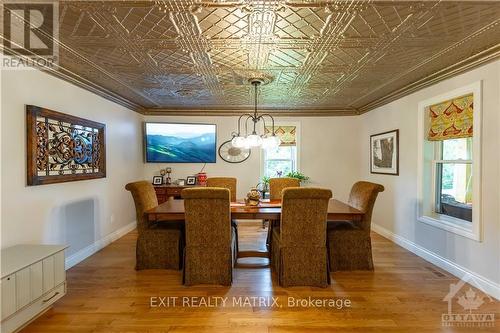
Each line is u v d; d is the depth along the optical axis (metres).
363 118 5.28
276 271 3.04
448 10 1.84
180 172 5.44
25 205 2.55
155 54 2.58
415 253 3.64
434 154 3.45
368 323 2.13
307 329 2.07
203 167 5.46
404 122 3.91
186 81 3.47
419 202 3.55
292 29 2.11
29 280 2.01
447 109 3.13
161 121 5.37
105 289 2.68
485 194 2.58
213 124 5.43
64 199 3.08
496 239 2.47
